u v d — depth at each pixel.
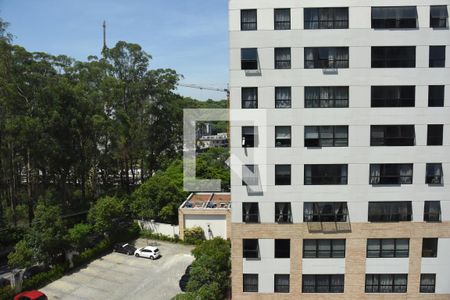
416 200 27.94
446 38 26.75
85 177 63.16
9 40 44.44
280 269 28.80
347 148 27.58
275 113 27.45
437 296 28.78
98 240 49.75
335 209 28.19
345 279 28.73
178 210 52.47
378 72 27.02
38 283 38.03
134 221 54.81
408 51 26.95
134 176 76.88
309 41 26.92
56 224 40.31
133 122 66.75
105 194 61.38
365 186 27.88
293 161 27.80
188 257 46.03
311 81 27.14
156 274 41.41
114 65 68.25
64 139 52.00
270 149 27.77
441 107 27.19
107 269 42.75
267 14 26.86
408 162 27.62
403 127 27.41
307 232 28.36
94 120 53.88
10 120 43.09
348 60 26.98
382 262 28.53
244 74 27.28
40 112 47.16
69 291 37.38
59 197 54.28
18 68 45.00
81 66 61.22
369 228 28.19
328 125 27.44
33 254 38.72
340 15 26.80
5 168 48.53
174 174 61.47
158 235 52.75
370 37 26.83
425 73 27.00
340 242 28.50
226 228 50.00
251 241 28.72
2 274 40.50
